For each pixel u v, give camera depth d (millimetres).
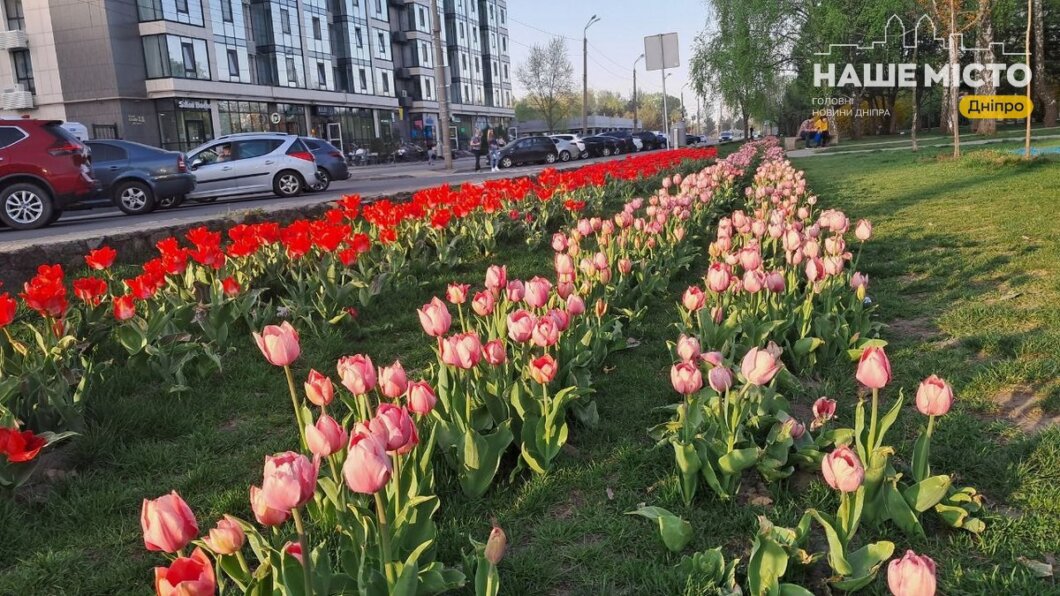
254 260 6277
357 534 2305
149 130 39938
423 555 2428
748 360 2721
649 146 53188
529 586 2477
